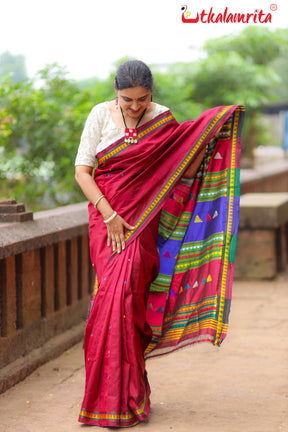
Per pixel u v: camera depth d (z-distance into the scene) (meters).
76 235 4.10
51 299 3.90
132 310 2.66
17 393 3.16
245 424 2.71
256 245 6.05
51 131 6.45
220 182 2.93
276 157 17.62
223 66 13.59
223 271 2.89
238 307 5.01
